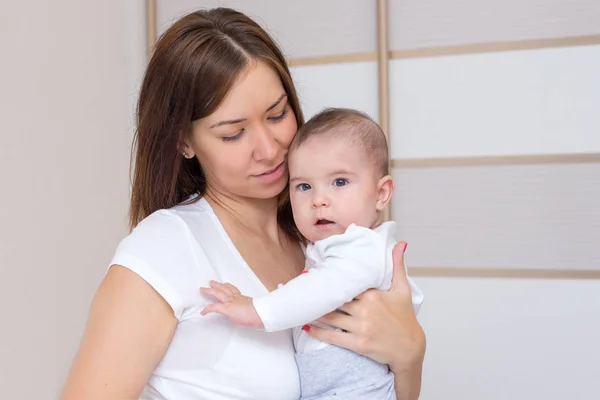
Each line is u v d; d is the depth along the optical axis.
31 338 2.10
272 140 1.12
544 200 2.32
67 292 2.26
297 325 1.02
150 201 1.19
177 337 1.02
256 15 2.53
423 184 2.41
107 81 2.48
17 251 2.04
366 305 1.09
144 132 1.16
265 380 1.05
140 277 0.98
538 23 2.29
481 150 2.36
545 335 2.34
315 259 1.15
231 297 1.00
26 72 2.08
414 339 1.12
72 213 2.28
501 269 2.36
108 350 0.94
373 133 1.19
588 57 2.26
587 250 2.29
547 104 2.30
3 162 1.98
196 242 1.07
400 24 2.40
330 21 2.47
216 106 1.07
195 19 1.11
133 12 2.61
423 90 2.40
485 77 2.35
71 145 2.28
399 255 1.17
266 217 1.26
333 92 2.48
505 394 2.37
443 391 2.42
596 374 2.30
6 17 2.01
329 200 1.15
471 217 2.38
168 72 1.10
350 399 1.07
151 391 1.05
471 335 2.40
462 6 2.35
